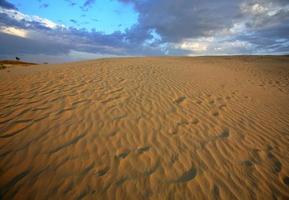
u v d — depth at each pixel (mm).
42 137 3412
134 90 6266
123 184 2662
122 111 4703
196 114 5008
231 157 3432
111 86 6500
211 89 7387
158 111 4922
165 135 3906
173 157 3291
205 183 2826
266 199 2662
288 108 6176
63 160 2939
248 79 10367
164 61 15062
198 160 3279
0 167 2686
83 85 6438
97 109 4672
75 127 3824
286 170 3225
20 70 9680
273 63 20422
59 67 9836
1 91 5535
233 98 6613
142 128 4062
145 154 3289
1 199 2256
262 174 3096
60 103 4844
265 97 7188
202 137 3973
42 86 6145
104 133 3732
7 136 3340
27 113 4207
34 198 2318
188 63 15477
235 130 4391
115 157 3139
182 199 2545
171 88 6855
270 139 4141
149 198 2508
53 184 2525
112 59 14492
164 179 2822
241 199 2625
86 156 3082
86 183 2604
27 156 2934
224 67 14969
